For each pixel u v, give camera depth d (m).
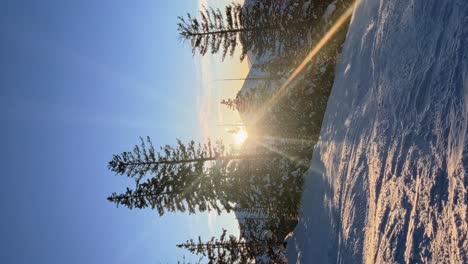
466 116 5.08
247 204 22.59
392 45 8.97
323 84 22.28
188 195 22.88
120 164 23.41
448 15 6.56
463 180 4.61
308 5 25.27
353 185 8.96
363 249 7.11
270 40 26.27
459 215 4.43
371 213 7.25
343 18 21.94
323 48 22.44
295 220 22.14
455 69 5.77
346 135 11.10
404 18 8.80
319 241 11.28
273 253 21.56
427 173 5.54
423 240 4.96
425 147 5.91
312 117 22.69
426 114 6.27
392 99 7.95
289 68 26.02
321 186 13.08
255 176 22.75
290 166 22.77
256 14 26.00
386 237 5.96
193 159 23.59
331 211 10.70
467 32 5.77
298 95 23.27
